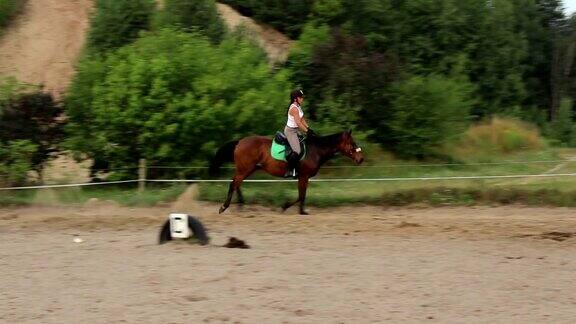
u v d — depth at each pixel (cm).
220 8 3322
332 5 3033
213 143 2067
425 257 1281
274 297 1009
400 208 1916
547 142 3497
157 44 2178
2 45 3130
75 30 3259
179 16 2709
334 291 1041
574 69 4809
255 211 1875
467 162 2678
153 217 1730
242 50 2261
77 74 2277
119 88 2041
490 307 965
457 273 1159
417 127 2608
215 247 1370
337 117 2416
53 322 906
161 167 2091
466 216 1762
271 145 1789
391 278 1121
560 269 1194
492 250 1347
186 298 1005
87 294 1034
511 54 3884
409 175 2339
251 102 2066
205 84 2055
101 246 1394
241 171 1802
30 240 1477
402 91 2592
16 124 2066
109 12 2770
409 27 3262
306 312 938
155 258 1266
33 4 3325
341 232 1535
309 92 2564
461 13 3456
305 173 1802
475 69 3609
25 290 1063
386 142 2664
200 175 2111
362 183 2192
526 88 4503
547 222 1620
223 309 952
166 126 2011
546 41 4841
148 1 2803
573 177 2198
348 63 2536
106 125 2080
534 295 1027
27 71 3039
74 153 2133
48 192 1980
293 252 1321
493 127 3175
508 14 4072
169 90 2070
